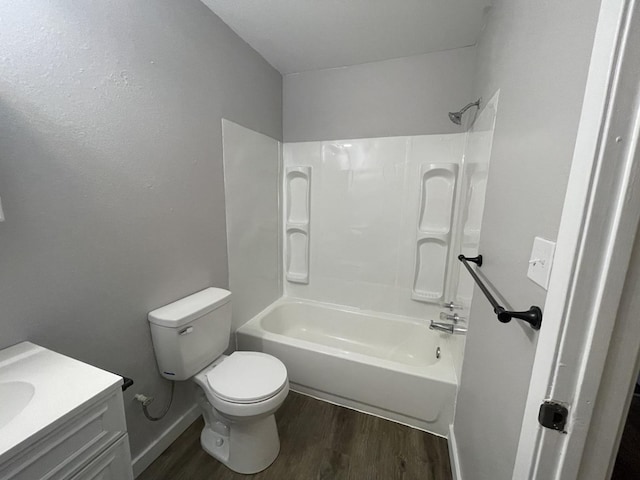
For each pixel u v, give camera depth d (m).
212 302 1.32
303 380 1.67
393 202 1.96
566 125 0.51
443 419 1.40
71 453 0.60
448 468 1.25
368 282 2.12
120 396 0.69
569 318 0.44
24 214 0.77
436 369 1.45
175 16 1.19
